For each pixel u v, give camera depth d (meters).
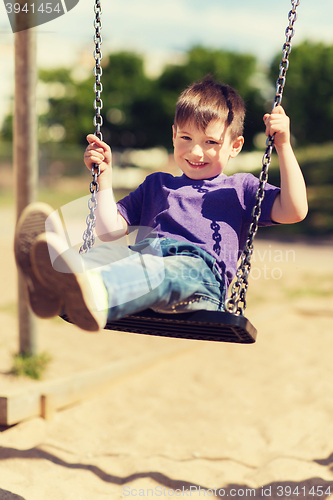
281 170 2.01
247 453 2.94
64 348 4.71
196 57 25.20
